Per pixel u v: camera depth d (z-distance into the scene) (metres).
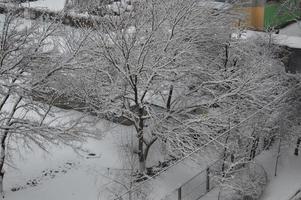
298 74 27.28
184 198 22.16
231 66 26.38
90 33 23.08
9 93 19.62
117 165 22.91
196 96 23.92
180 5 22.31
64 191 21.34
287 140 26.20
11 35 19.45
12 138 21.48
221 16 24.92
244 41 26.39
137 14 22.20
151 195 21.62
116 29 21.73
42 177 22.06
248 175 23.17
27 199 20.66
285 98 25.84
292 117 26.84
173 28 22.31
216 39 24.97
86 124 23.22
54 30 21.30
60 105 24.80
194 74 23.23
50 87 21.44
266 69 25.22
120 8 24.77
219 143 21.91
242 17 26.77
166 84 22.73
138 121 23.19
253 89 23.41
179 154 22.78
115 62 21.59
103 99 22.45
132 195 20.58
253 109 23.81
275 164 26.31
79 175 22.23
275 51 28.78
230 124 22.20
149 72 21.77
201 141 22.73
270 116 24.25
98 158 23.30
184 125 22.17
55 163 22.95
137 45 21.70
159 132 22.02
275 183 24.92
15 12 22.28
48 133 20.47
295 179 25.23
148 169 23.05
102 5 23.45
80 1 26.58
